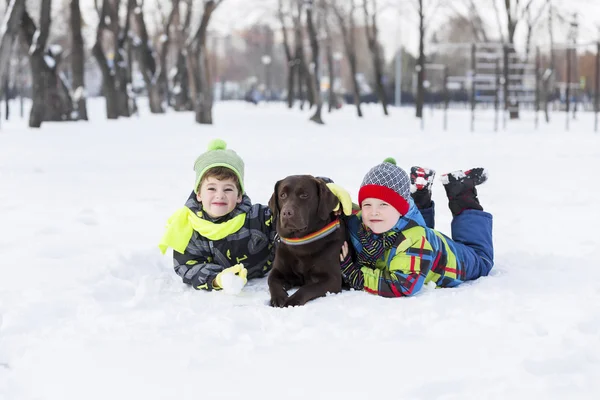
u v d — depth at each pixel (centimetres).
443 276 548
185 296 532
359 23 5100
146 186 1179
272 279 545
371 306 495
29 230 799
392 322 455
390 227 530
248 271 595
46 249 691
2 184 1188
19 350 427
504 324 449
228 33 5888
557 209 944
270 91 8231
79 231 794
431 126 3105
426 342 423
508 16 3694
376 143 2053
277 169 1385
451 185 602
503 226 825
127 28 3862
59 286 560
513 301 501
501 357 397
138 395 363
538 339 421
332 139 2219
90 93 7981
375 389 362
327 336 437
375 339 430
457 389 359
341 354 407
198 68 3077
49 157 1622
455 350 409
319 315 475
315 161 1548
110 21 3778
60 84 3030
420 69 3747
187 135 2384
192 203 582
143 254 661
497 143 2078
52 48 3020
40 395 370
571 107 5659
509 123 3378
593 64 7112
